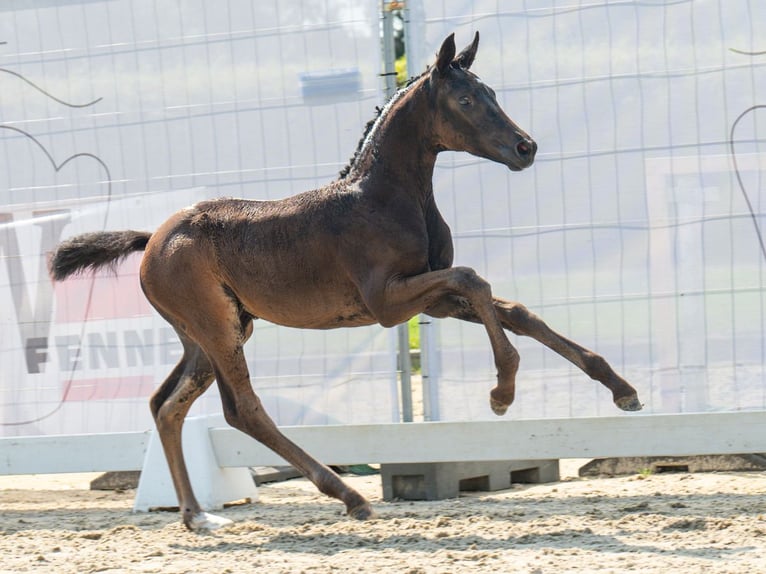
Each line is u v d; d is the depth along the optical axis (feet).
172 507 37.63
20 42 42.37
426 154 31.63
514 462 39.58
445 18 38.75
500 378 29.81
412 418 39.37
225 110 40.60
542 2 38.17
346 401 39.58
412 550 28.86
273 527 33.40
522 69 38.37
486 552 27.81
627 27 37.65
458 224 38.86
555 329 38.22
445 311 31.42
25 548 31.30
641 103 37.63
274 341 40.19
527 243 38.40
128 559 29.43
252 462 37.47
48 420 42.27
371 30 39.14
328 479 32.68
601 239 37.88
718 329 37.19
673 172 37.47
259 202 33.30
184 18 40.91
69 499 41.45
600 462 40.96
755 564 25.52
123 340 41.63
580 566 26.13
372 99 39.22
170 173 41.19
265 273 32.42
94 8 41.70
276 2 40.01
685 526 29.86
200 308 33.17
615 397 29.43
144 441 38.73
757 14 36.83
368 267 31.09
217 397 41.22
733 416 34.32
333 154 39.65
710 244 37.22
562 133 38.11
